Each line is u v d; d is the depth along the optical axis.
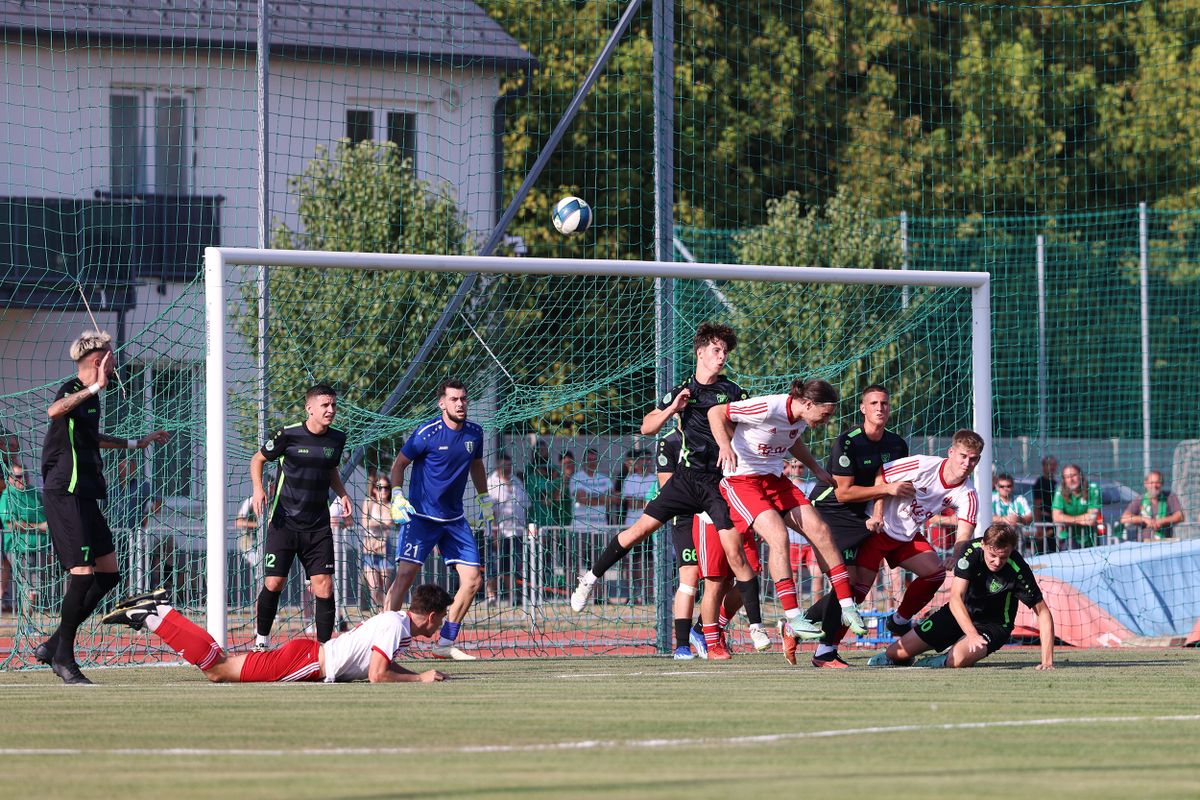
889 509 36.00
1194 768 16.16
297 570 47.19
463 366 54.34
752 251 73.88
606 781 14.95
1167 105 104.50
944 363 59.34
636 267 41.44
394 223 59.72
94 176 64.38
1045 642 34.28
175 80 63.19
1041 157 102.31
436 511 40.38
